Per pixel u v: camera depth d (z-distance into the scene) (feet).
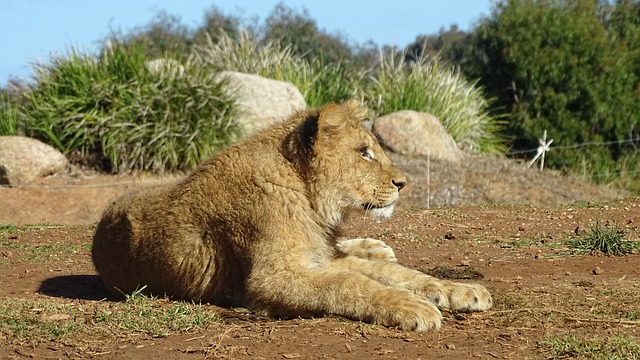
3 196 74.02
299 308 28.40
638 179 106.01
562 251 40.04
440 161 90.17
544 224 47.98
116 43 89.20
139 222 31.53
